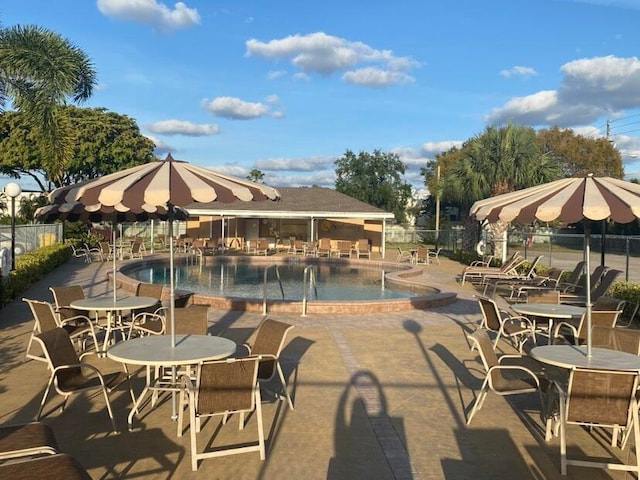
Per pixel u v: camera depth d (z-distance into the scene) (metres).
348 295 17.64
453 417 6.01
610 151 56.56
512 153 26.14
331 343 9.45
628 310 12.47
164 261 27.52
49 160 15.48
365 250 33.59
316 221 37.62
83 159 47.84
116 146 49.59
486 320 9.16
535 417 6.04
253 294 17.52
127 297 9.62
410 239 50.84
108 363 7.93
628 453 5.14
